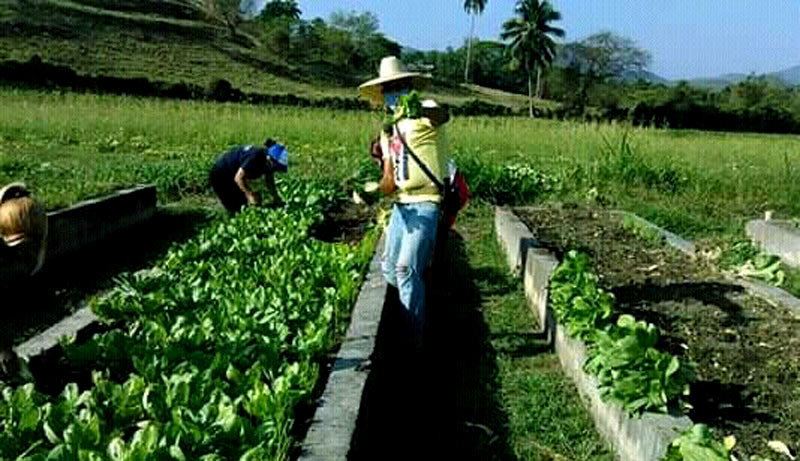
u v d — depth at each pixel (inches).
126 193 461.7
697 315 259.8
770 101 2417.6
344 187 557.9
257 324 210.7
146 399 163.5
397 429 208.4
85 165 668.7
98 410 159.8
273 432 148.9
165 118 983.6
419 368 250.1
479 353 265.7
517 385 237.0
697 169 641.0
